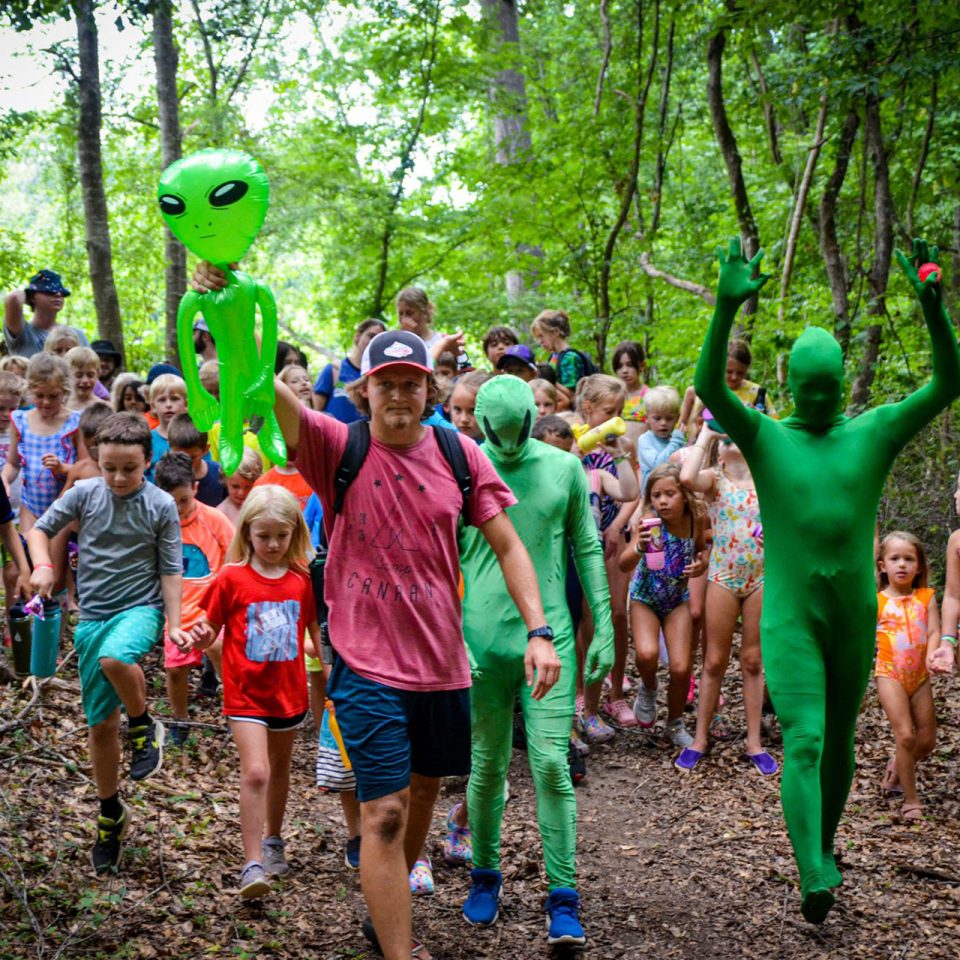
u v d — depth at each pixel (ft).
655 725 22.91
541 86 49.83
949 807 18.43
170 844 15.61
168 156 44.52
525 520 14.79
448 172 48.62
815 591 13.74
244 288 10.51
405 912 11.00
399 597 11.47
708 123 60.29
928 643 18.49
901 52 34.42
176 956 12.85
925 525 31.50
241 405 10.59
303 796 18.49
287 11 49.65
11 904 13.30
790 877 15.87
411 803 12.71
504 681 14.44
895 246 48.14
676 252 60.18
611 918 14.80
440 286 57.67
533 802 19.04
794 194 47.44
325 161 47.01
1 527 18.43
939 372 13.14
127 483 15.05
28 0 36.17
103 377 30.17
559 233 46.60
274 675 14.97
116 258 59.93
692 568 21.39
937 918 14.61
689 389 25.48
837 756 14.34
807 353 13.80
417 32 46.16
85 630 14.97
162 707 21.12
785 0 34.94
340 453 11.51
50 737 18.24
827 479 13.74
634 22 50.75
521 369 23.65
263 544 15.05
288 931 13.80
